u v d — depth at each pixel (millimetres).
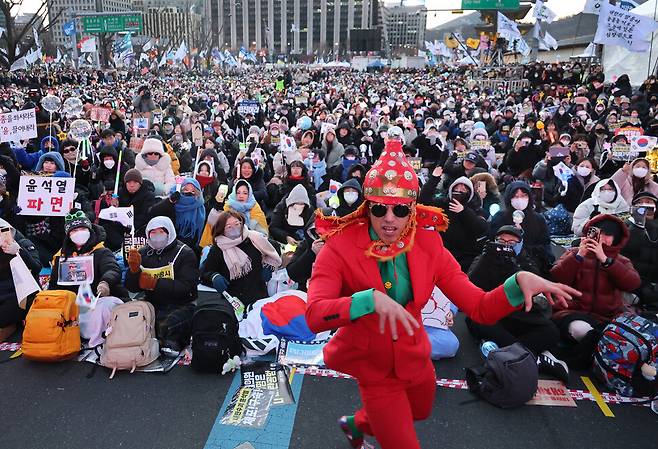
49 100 9797
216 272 5309
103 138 9461
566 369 4242
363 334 2455
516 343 4152
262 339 4574
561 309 4738
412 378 2508
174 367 4426
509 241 4621
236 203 6797
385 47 116938
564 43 51938
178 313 4727
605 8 17797
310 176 9789
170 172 8680
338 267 2430
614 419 3822
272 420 3766
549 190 9719
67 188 5922
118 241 6734
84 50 43969
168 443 3531
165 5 102812
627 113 15359
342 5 147125
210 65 80375
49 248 6383
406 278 2465
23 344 4352
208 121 18156
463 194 6094
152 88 36281
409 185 2334
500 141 14664
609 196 6859
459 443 3561
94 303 3490
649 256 5367
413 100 26047
